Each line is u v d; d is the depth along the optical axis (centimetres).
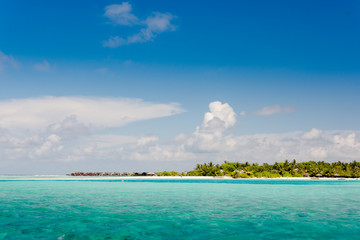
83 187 5203
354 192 4269
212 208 2375
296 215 2036
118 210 2233
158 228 1595
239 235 1447
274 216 1991
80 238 1373
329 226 1666
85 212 2120
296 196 3541
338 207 2491
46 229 1548
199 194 3797
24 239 1344
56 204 2584
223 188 5203
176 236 1422
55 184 6219
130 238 1384
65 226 1627
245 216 1986
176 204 2641
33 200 2898
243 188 5234
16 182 7131
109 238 1377
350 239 1380
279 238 1395
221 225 1681
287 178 14188
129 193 3888
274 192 4231
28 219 1828
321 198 3309
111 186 5659
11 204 2569
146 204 2625
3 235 1413
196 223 1738
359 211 2239
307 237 1415
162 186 5812
